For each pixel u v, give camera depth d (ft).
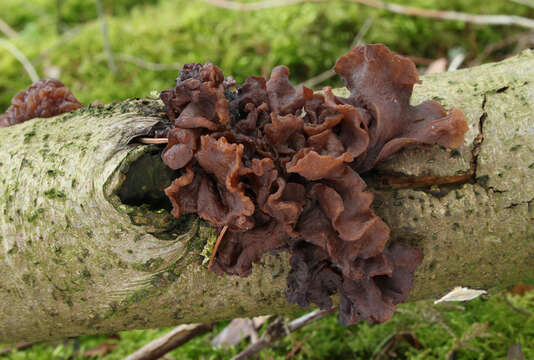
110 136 0.85
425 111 0.85
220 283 0.89
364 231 0.80
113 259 0.85
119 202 0.83
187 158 0.80
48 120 0.91
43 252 0.86
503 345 1.09
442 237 0.88
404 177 0.86
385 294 0.85
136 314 0.90
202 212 0.81
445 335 1.11
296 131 0.83
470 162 0.87
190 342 1.20
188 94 0.82
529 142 0.87
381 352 1.12
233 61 1.59
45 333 0.92
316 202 0.83
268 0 1.73
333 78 1.59
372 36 1.62
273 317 1.19
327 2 1.68
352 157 0.80
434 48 1.65
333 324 1.17
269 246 0.84
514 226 0.88
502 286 0.97
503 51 1.66
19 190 0.86
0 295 0.88
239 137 0.82
